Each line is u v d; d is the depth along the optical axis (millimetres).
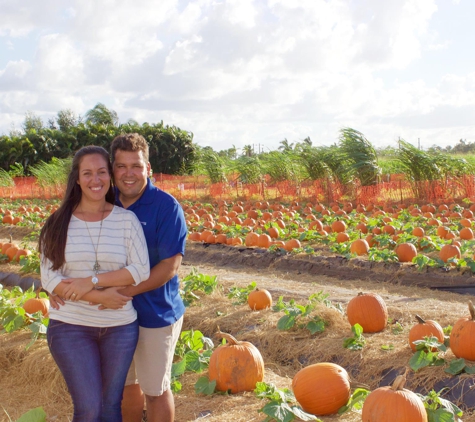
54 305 3539
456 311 7074
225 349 5035
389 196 21062
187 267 11828
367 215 18031
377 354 5762
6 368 6059
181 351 5797
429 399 4070
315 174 23609
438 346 5199
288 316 6617
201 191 28422
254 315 7262
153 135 44031
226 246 13297
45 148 42156
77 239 3527
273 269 11664
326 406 4320
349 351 5926
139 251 3617
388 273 10273
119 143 3834
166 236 3801
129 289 3605
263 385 4488
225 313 7523
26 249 12375
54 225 3521
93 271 3531
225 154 36938
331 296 8305
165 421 3943
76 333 3473
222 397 4828
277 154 26078
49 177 31438
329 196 22359
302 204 22594
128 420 4266
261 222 15438
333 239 12938
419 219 15641
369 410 3824
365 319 6352
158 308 3854
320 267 11133
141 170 3848
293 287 9133
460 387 4891
